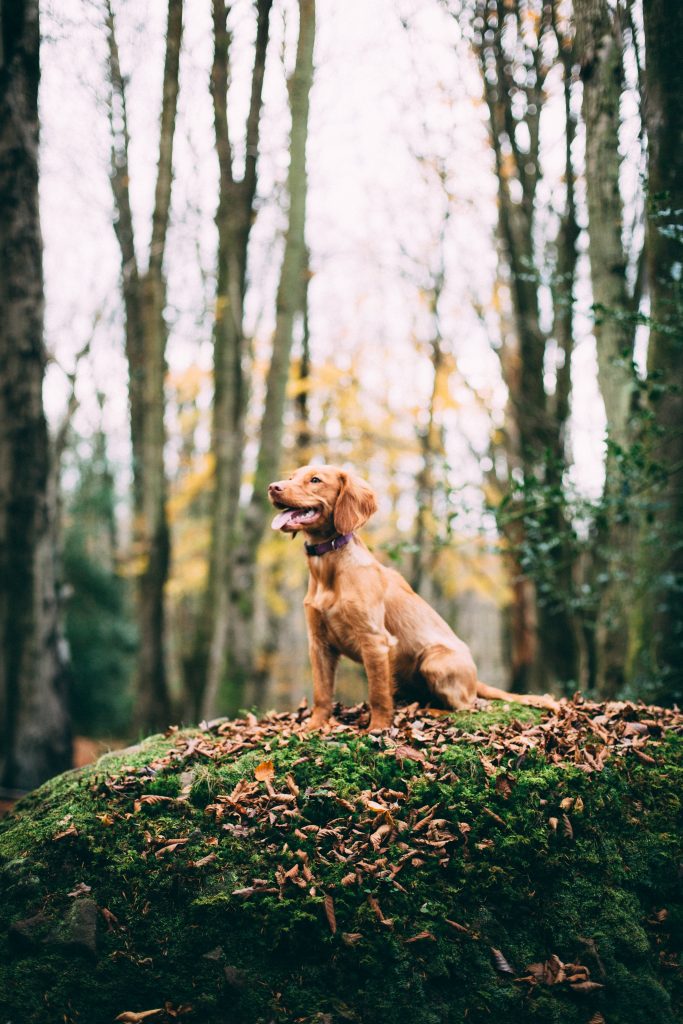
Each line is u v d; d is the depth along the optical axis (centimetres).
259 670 1316
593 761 373
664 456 579
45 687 819
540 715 421
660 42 547
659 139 555
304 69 938
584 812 356
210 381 1252
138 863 332
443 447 1288
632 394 639
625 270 684
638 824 362
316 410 1407
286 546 1290
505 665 1509
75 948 310
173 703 1215
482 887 331
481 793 356
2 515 808
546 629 1017
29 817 371
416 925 316
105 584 1592
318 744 384
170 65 929
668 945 340
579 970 316
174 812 352
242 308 1053
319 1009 299
